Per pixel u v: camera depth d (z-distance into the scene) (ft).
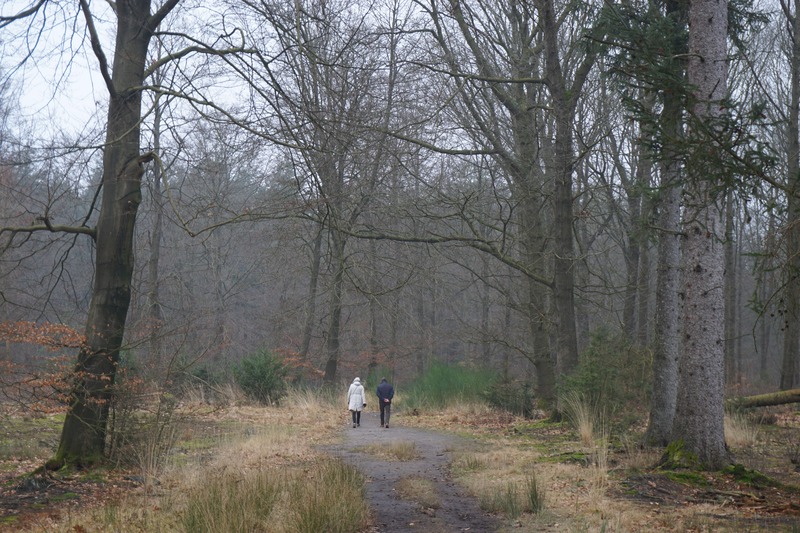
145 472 35.40
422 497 31.17
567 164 61.31
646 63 28.45
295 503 26.76
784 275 24.44
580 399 56.95
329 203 38.27
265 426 62.59
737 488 32.01
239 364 95.30
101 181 38.83
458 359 144.46
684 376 36.06
